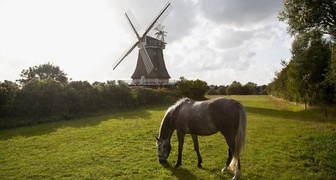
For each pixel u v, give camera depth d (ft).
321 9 46.11
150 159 30.55
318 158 28.40
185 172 25.99
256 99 159.43
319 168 25.82
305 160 28.30
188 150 34.22
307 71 83.35
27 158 32.50
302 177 23.67
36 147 38.63
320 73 80.43
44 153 34.71
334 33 48.39
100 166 28.27
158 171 26.48
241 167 26.78
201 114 25.16
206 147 35.47
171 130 29.12
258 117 67.00
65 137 45.14
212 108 24.62
